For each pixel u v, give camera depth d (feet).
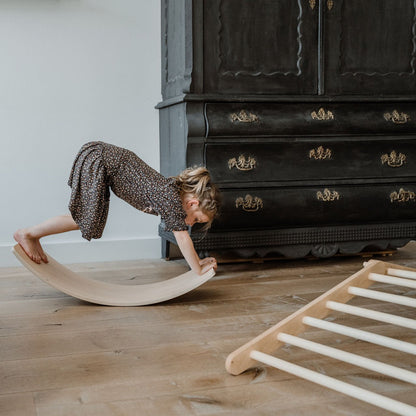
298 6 8.82
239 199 8.73
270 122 8.73
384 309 6.79
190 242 6.98
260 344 4.95
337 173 9.16
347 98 8.98
